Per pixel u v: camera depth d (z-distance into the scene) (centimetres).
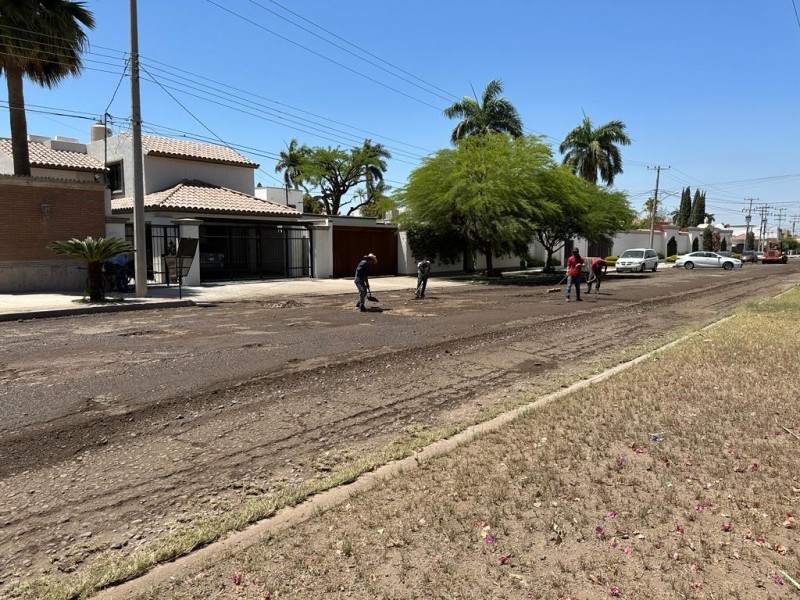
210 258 2536
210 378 692
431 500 369
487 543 317
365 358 831
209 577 289
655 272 3991
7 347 885
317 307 1534
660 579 284
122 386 648
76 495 391
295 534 330
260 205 2589
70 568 307
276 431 522
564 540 321
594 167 4312
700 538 322
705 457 435
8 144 2452
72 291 1669
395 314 1381
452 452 455
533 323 1243
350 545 315
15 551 323
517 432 500
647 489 383
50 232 1652
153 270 2170
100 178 2523
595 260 2002
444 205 2689
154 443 485
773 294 2038
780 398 592
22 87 1816
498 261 3834
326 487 397
